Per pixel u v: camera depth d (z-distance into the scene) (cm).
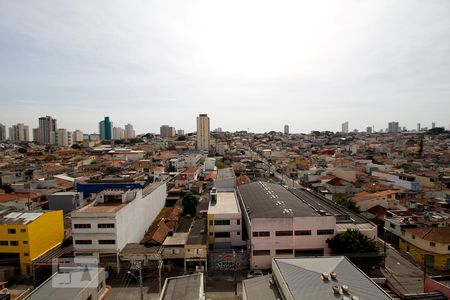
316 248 5347
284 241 5303
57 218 5931
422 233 5369
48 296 3400
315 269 3453
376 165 13100
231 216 5769
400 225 5900
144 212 6900
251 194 7675
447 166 13175
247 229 5878
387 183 9950
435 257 5075
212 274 5062
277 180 13325
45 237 5544
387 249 5806
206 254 5150
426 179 9819
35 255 5262
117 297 4372
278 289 3494
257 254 5275
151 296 4391
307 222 5322
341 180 10025
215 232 5788
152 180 11512
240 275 5031
